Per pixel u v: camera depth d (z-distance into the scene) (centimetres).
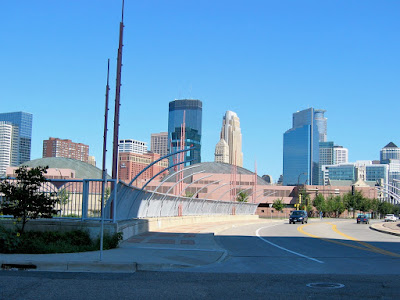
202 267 1265
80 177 10150
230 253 1700
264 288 912
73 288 870
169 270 1180
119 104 2031
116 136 2008
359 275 1120
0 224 1697
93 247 1512
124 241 1922
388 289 912
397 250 1905
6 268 1145
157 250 1571
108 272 1120
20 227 1691
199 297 809
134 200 2502
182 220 3800
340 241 2447
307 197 12144
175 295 823
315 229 3962
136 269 1188
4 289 838
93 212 1812
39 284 899
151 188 11012
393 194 10169
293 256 1609
